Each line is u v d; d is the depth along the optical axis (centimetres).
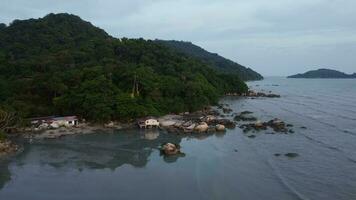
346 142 8875
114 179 6197
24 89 12238
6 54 18362
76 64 16450
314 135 9769
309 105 17575
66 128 10412
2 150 7869
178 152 7844
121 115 10994
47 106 11800
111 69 13825
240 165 6919
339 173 6412
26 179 6200
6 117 9412
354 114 14225
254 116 13300
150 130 10450
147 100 12231
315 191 5559
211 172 6512
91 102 10962
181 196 5394
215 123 11244
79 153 7912
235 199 5266
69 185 5909
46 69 15138
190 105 13738
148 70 14688
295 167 6775
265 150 8081
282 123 11281
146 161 7300
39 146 8475
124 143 8862
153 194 5488
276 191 5556
